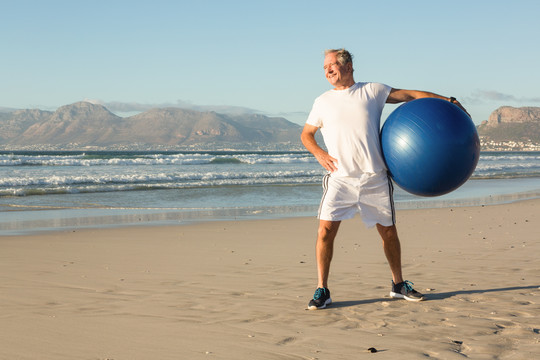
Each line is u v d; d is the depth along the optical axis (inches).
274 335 123.1
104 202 584.4
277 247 280.4
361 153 154.0
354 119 153.5
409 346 113.2
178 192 709.3
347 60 155.7
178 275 203.3
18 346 114.9
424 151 141.7
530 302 153.1
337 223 157.2
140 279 195.6
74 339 120.2
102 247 281.9
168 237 322.0
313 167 1385.3
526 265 216.1
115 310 148.7
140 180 876.0
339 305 154.4
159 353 109.8
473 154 143.7
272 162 1656.0
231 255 253.4
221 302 158.4
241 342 117.4
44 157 1501.0
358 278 195.0
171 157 1752.0
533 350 109.2
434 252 252.7
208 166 1376.7
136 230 358.6
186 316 141.6
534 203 561.9
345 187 156.9
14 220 423.8
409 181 147.7
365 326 130.7
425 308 148.6
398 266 162.6
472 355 106.6
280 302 158.4
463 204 561.6
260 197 657.0
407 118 145.7
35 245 288.4
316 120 160.1
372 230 343.9
